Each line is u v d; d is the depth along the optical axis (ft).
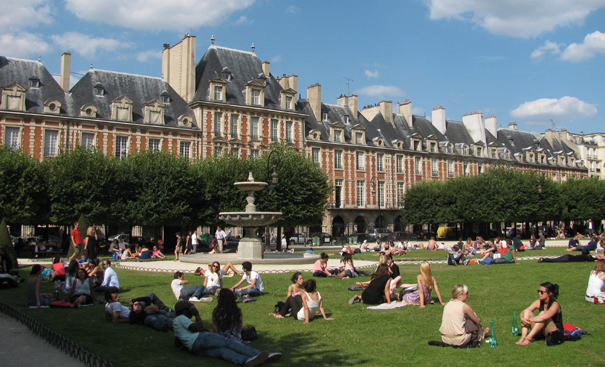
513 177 203.00
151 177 133.90
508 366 27.04
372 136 233.55
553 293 31.73
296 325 36.58
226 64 193.26
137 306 37.11
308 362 27.73
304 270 72.28
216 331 30.45
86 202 124.26
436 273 68.08
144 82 176.76
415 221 218.18
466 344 30.42
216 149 178.29
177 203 134.82
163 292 52.08
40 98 152.76
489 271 69.97
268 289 53.01
